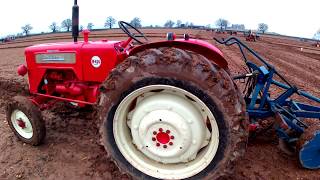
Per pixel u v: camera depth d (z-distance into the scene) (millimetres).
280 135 3490
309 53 23406
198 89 2527
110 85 2758
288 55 19297
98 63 3594
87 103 3781
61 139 4016
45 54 3916
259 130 3891
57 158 3549
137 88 2697
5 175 3223
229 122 2529
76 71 3725
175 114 2691
